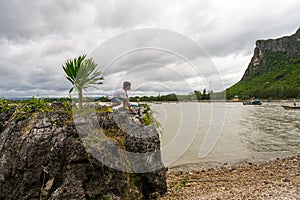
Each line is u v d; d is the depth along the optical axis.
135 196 4.95
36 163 4.45
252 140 14.54
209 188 6.42
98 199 4.44
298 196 5.25
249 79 154.50
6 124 4.99
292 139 14.95
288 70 130.50
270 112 38.44
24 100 5.26
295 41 156.38
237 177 7.79
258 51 171.75
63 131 4.66
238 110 45.03
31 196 4.37
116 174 4.73
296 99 88.25
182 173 8.50
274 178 7.31
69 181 4.34
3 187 4.43
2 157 4.57
